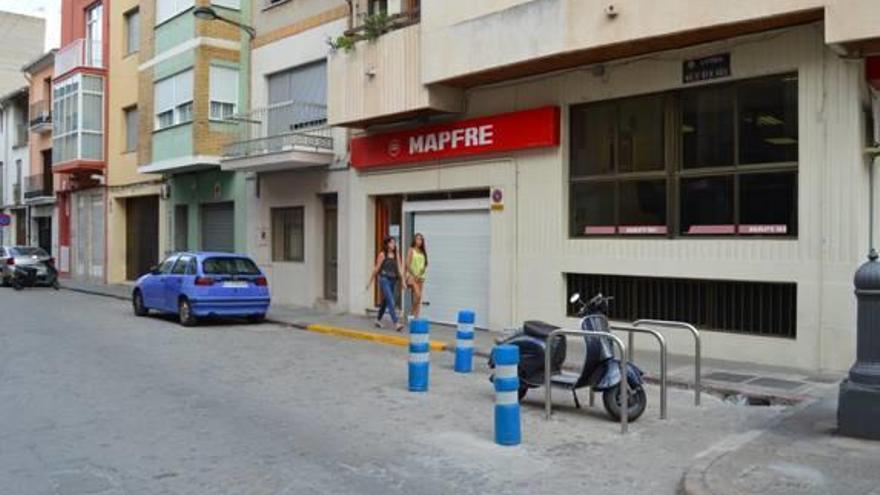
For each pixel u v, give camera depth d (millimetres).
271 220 20594
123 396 8945
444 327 15305
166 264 17594
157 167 23812
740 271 10781
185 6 22688
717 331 11180
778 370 10141
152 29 24609
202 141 21812
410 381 9383
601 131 12711
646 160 12117
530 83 13523
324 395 9109
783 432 6984
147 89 24828
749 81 10875
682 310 11672
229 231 22688
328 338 14461
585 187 12922
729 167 11078
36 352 12312
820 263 10039
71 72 29672
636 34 10883
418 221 16234
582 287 12961
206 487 5691
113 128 29094
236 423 7684
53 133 31625
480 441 7051
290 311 18281
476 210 14930
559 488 5734
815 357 10102
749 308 10922
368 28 15312
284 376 10359
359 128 17000
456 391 9367
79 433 7238
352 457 6508
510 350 6969
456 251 15375
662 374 7938
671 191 11719
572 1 11656
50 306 20766
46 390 9258
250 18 21469
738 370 10195
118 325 16297
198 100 21766
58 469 6109
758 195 10789
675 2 10477
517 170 13812
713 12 10125
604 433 7355
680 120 11688
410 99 14484
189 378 10148
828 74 9953
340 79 16156
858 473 5719
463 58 13352
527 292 13641
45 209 36000
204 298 15953
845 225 9836
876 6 8820
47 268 27859
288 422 7742
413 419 7898
